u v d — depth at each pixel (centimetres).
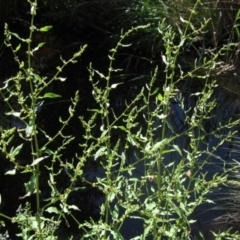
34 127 150
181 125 418
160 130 396
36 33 646
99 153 164
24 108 151
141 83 523
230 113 445
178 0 570
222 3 562
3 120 427
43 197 333
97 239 179
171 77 185
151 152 169
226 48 204
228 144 383
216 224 303
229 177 340
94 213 310
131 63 566
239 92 481
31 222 158
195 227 301
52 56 591
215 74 509
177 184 177
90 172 350
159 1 580
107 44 600
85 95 506
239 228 298
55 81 532
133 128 418
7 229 302
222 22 562
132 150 359
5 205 325
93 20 628
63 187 341
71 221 305
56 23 652
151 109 462
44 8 668
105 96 175
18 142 397
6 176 355
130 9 591
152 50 562
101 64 575
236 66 520
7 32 159
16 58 163
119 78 536
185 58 543
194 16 559
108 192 168
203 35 554
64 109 470
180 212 169
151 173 181
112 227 178
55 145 402
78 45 610
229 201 321
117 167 335
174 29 554
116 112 466
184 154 354
